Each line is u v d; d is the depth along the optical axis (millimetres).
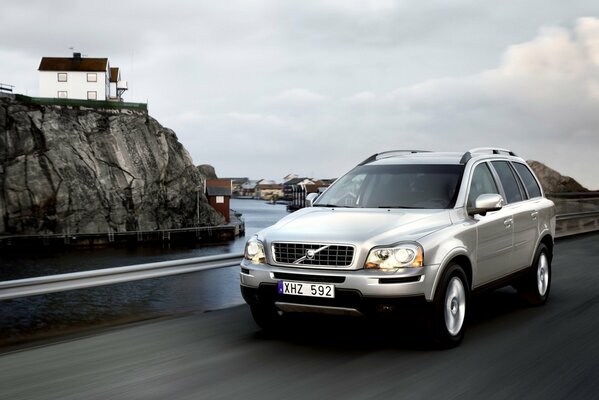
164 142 88688
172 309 7703
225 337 5832
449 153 6941
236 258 8578
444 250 5305
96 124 84562
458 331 5477
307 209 6344
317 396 4043
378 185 6492
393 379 4398
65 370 4770
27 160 76562
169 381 4441
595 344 5367
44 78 92188
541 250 7438
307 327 6211
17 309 20484
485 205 5902
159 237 81750
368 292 4980
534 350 5195
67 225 76812
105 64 94375
